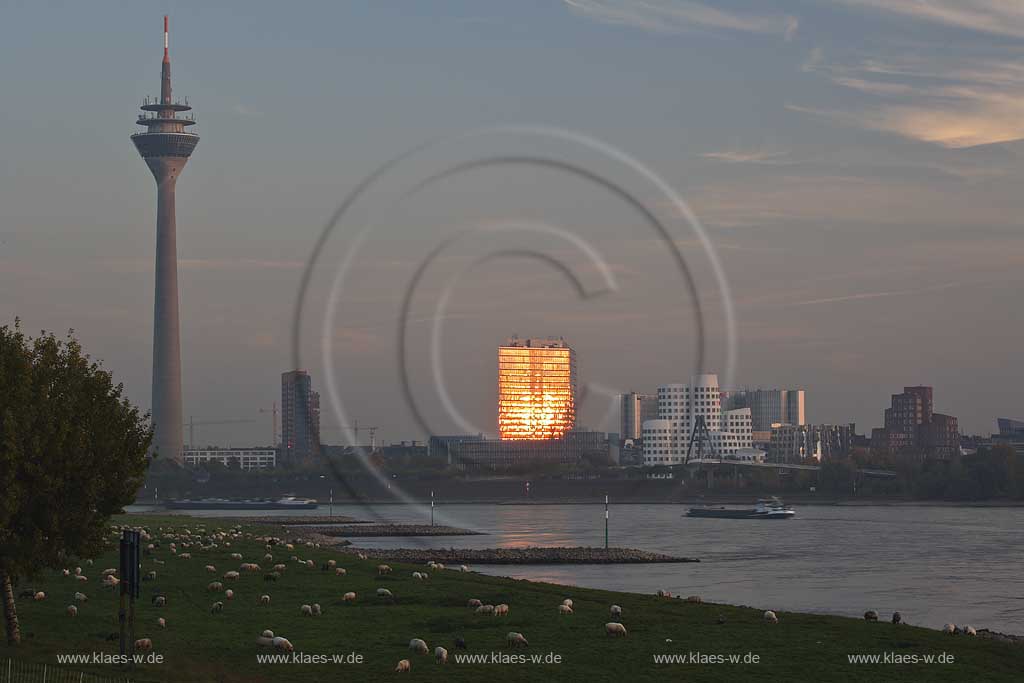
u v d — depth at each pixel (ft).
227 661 173.06
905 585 402.31
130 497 187.83
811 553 551.59
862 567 474.49
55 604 216.74
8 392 178.60
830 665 175.94
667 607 230.48
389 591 243.81
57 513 178.81
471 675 166.81
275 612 216.54
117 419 187.83
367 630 199.52
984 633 248.73
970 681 167.94
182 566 285.23
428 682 162.71
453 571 303.07
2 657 166.09
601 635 197.06
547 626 205.05
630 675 168.25
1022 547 588.91
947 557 529.86
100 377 188.96
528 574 428.56
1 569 176.86
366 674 166.61
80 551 183.01
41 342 188.14
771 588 386.11
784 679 166.81
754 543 625.41
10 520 177.78
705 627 206.39
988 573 447.01
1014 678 170.60
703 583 399.65
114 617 205.16
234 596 235.61
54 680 152.56
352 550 516.32
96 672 159.12
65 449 180.34
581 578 413.18
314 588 249.96
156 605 220.84
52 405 181.78
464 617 213.66
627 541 641.40
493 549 535.19
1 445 175.73
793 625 210.38
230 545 358.23
